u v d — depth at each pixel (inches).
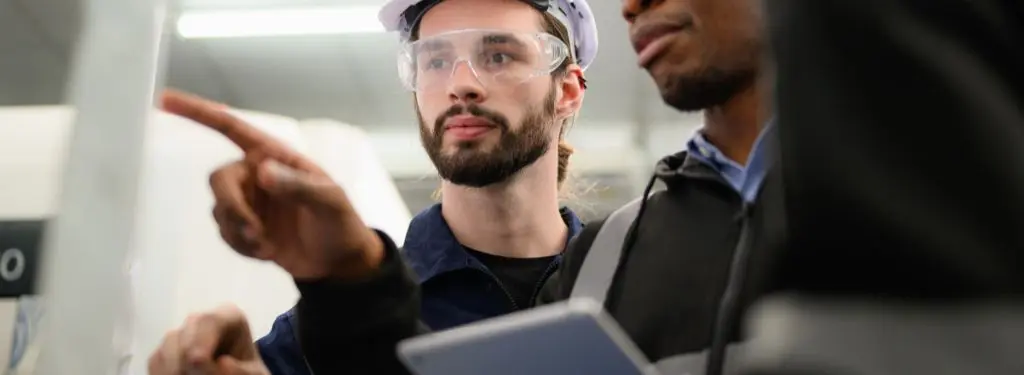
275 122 87.9
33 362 24.5
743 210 26.5
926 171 11.1
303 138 90.9
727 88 27.8
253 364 31.2
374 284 27.1
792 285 11.6
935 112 11.2
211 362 28.7
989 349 10.4
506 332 17.9
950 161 11.1
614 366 18.3
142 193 24.0
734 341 24.2
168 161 67.2
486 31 52.5
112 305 22.5
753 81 27.6
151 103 24.0
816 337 10.9
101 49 23.5
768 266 13.2
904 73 11.4
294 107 174.6
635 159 171.0
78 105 23.1
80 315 22.0
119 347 22.8
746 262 24.8
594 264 33.7
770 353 11.2
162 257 63.5
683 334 28.6
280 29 146.5
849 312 11.0
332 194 24.9
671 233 31.5
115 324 22.6
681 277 29.9
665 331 29.2
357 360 27.1
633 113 160.7
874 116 11.4
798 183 11.7
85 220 22.4
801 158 11.7
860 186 11.1
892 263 10.9
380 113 178.4
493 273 55.6
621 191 172.7
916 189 11.1
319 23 145.4
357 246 26.3
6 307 32.1
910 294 10.8
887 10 11.8
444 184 57.9
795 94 12.1
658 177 33.9
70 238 22.3
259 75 162.2
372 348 27.0
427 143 54.0
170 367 28.8
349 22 145.2
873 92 11.5
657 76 28.8
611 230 34.6
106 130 23.1
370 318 27.0
